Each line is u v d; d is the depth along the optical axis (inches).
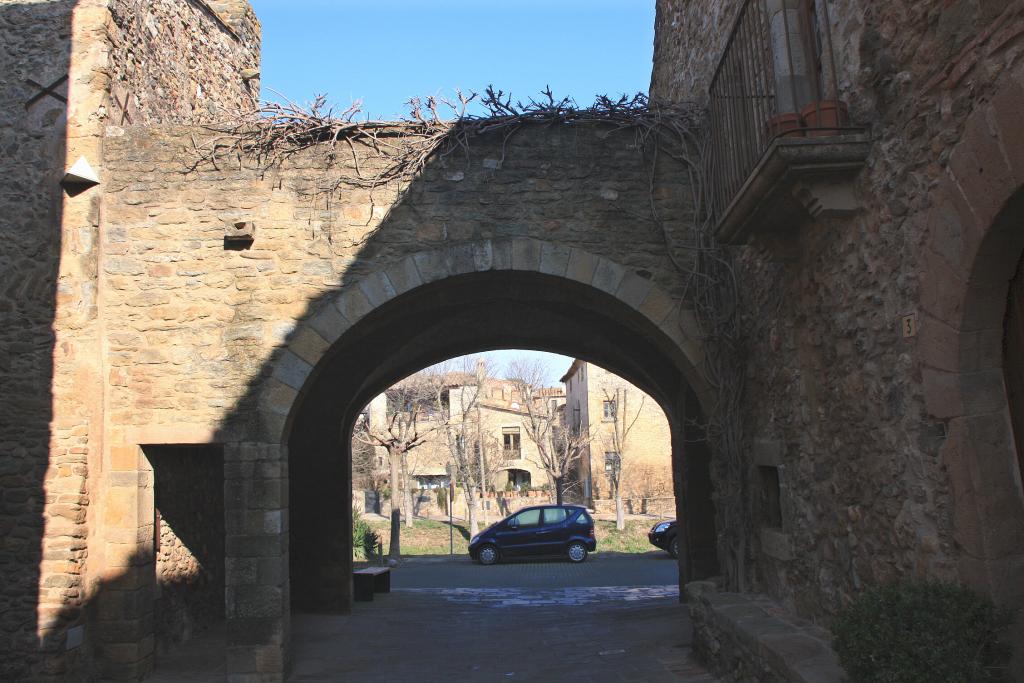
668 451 1243.2
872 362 160.9
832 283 178.1
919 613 121.1
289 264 270.5
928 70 133.8
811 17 181.6
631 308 269.7
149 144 275.3
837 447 181.5
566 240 272.7
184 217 272.5
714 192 266.2
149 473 271.3
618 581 568.7
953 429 130.3
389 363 397.1
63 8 277.7
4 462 257.9
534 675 261.1
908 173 141.9
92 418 260.8
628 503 1214.9
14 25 277.4
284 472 266.2
